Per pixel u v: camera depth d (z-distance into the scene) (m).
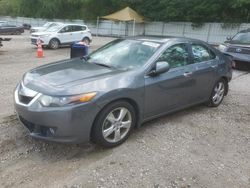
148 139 4.43
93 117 3.72
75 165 3.65
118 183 3.33
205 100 5.80
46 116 3.53
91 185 3.27
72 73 4.11
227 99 6.89
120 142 4.18
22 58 13.41
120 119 4.09
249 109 6.20
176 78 4.78
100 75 4.05
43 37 17.70
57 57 14.29
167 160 3.86
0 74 8.94
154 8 33.66
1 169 3.51
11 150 3.93
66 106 3.53
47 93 3.61
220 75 5.91
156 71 4.38
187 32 31.92
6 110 5.37
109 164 3.69
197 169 3.70
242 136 4.79
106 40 27.78
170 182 3.41
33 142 4.14
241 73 10.73
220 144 4.45
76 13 42.00
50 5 43.50
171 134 4.66
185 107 5.30
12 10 50.88
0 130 4.46
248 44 11.23
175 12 31.89
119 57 4.76
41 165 3.63
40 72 4.26
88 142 4.19
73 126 3.58
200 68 5.33
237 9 28.94
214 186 3.39
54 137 3.61
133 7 35.22
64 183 3.29
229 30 29.25
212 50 5.89
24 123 3.91
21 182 3.29
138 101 4.23
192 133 4.77
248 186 3.44
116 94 3.88
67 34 18.92
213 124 5.21
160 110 4.71
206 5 29.91
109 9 37.78
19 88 4.05
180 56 5.03
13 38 24.44
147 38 5.13
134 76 4.20
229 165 3.86
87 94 3.63
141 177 3.46
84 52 9.90
